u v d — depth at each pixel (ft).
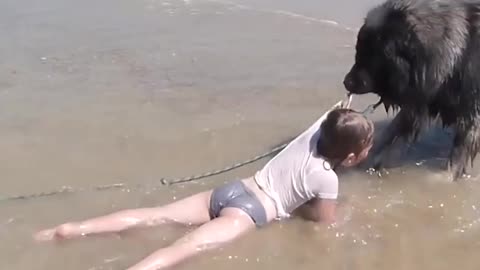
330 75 16.58
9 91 15.75
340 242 11.27
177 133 14.17
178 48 18.25
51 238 11.00
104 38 18.81
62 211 11.78
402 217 11.89
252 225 11.35
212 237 10.92
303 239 11.30
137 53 17.89
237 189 11.60
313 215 11.69
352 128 11.64
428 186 12.76
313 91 15.85
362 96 15.66
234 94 15.79
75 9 21.07
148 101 15.44
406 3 12.55
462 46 12.61
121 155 13.41
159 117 14.78
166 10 21.13
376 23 12.66
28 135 13.98
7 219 11.54
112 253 10.85
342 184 12.84
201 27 19.69
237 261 10.78
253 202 11.46
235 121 14.62
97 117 14.71
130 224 11.20
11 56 17.57
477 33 12.64
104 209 11.86
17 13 20.58
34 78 16.42
